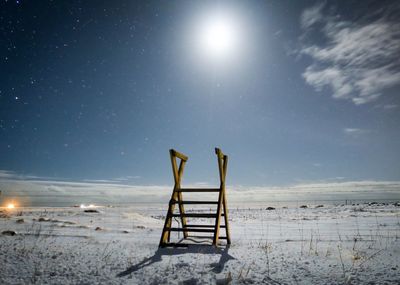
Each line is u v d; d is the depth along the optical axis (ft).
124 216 56.08
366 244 23.41
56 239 25.71
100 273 14.99
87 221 46.24
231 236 31.53
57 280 13.75
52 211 65.16
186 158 28.04
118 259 18.01
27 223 38.58
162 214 90.27
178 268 16.05
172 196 25.44
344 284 13.26
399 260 17.35
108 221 47.34
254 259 18.20
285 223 50.16
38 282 13.39
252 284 13.58
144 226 40.60
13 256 17.53
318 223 47.98
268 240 27.40
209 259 18.20
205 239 28.25
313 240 26.91
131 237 28.96
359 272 14.98
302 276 14.61
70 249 20.70
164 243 22.43
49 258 17.54
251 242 25.93
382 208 93.25
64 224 39.09
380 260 17.46
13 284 12.99
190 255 19.40
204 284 13.61
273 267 16.25
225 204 25.53
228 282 13.71
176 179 26.27
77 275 14.56
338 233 32.71
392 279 13.71
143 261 17.61
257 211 106.42
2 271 14.64
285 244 24.53
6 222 38.83
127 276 14.61
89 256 18.52
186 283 13.73
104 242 24.86
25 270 15.01
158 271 15.46
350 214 69.82
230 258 18.49
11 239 24.36
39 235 27.40
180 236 31.53
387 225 41.14
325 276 14.49
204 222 58.03
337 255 19.19
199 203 25.04
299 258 18.39
